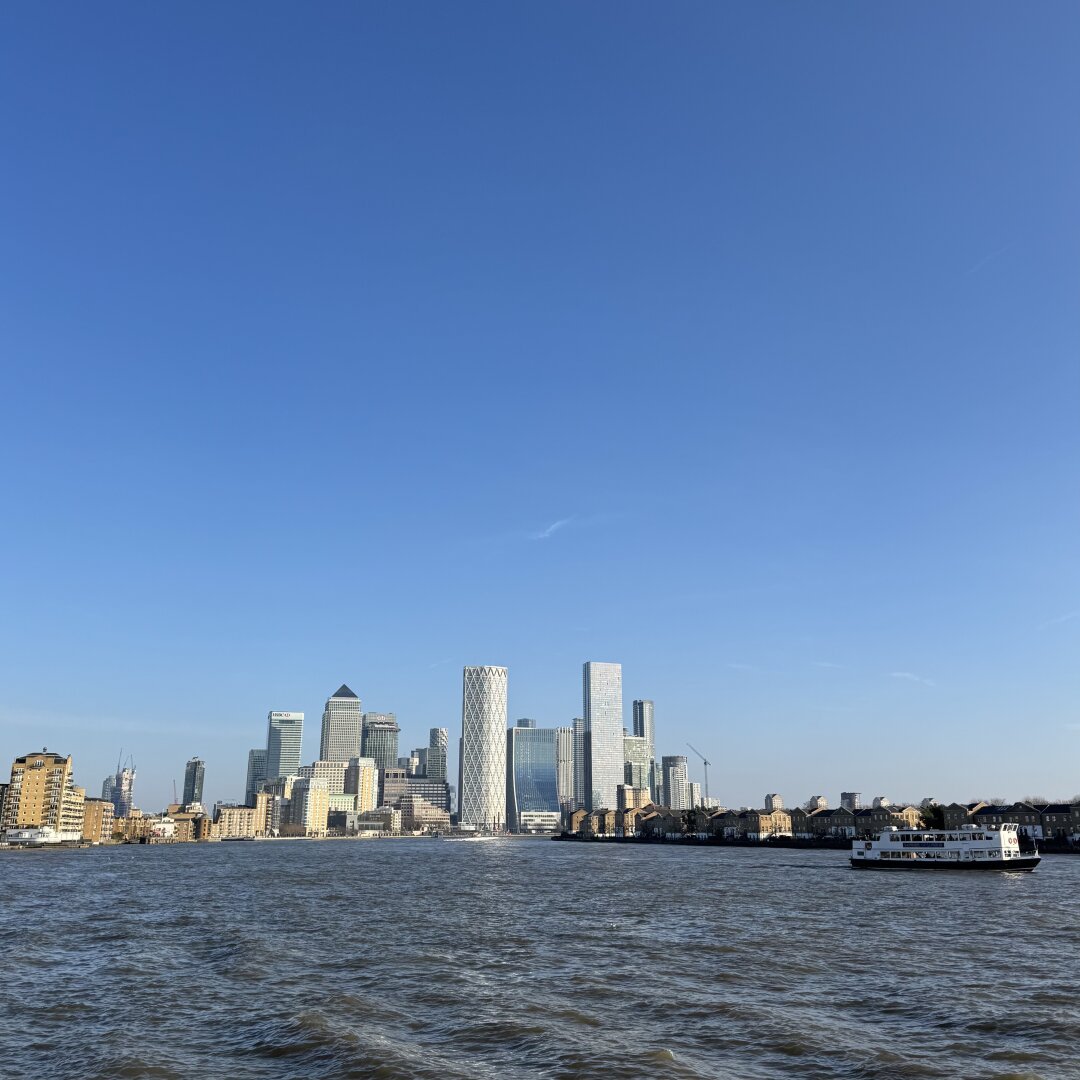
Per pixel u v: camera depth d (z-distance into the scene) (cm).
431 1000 5962
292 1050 4788
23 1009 5825
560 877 18762
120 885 16975
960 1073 4347
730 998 5994
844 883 16350
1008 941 8606
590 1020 5397
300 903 12825
